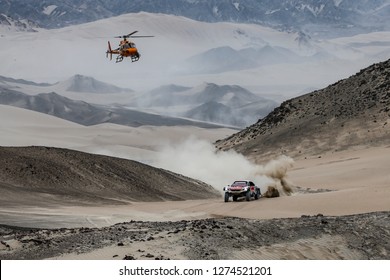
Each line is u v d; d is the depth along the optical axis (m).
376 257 66.00
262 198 141.38
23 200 121.38
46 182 146.38
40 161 158.12
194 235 61.12
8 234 69.50
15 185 136.75
